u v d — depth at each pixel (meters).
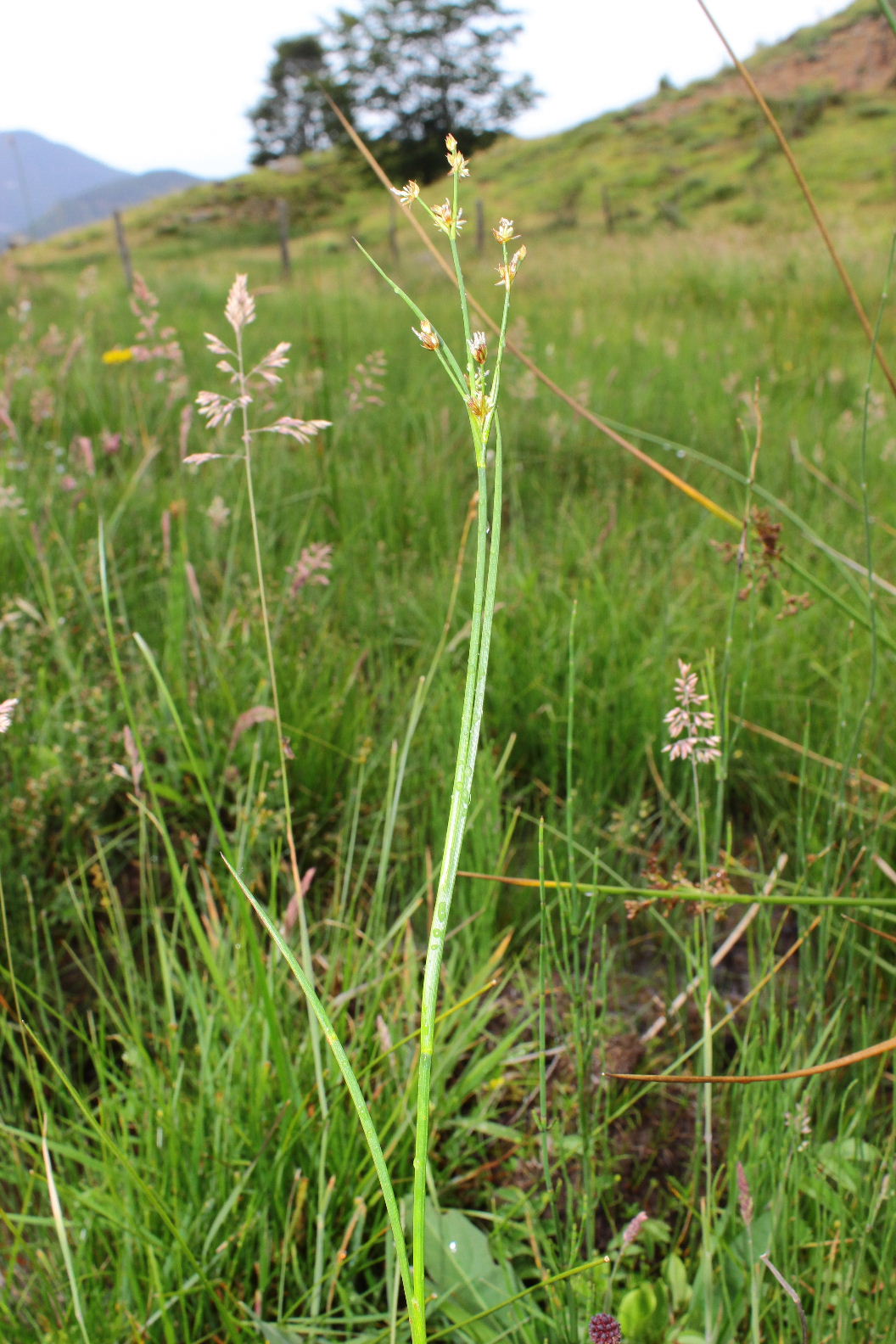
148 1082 1.33
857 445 4.24
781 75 35.25
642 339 6.59
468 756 0.53
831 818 1.36
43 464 3.43
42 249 35.72
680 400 5.12
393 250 12.40
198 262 17.42
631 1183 1.46
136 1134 1.43
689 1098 1.57
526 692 2.36
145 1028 1.66
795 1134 1.17
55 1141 1.24
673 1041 1.66
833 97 29.97
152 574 2.86
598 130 37.09
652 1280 1.25
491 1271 1.24
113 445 3.40
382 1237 1.31
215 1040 1.46
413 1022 1.57
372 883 2.04
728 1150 1.23
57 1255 1.25
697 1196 1.39
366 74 42.62
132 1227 1.12
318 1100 1.34
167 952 1.56
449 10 41.62
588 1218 1.15
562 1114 1.45
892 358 6.32
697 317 7.93
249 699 2.22
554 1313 1.09
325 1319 1.16
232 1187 1.27
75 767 2.00
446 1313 1.18
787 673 2.41
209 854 1.69
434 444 4.18
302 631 2.61
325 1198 1.18
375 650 2.71
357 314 7.99
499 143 44.22
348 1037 1.50
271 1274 1.25
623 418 4.80
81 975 1.82
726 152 29.67
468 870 1.88
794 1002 1.74
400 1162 1.37
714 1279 1.20
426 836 2.02
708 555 3.15
